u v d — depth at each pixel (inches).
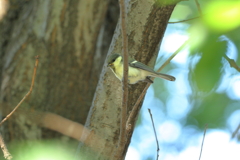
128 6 320.2
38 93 415.8
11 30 441.4
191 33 257.3
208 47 247.1
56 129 340.5
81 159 304.0
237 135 334.6
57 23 427.8
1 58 432.8
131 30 315.3
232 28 212.5
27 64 421.1
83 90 438.0
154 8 311.0
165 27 320.2
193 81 263.1
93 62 446.3
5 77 419.8
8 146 397.1
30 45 425.7
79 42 434.9
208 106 403.2
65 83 429.7
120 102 309.9
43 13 432.8
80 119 430.9
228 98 386.3
